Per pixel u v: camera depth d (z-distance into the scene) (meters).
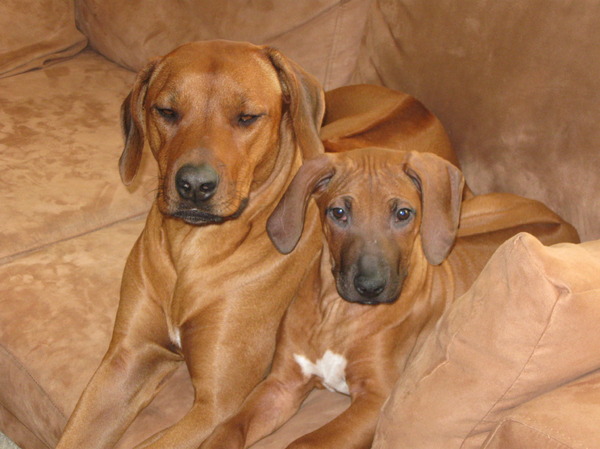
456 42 1.35
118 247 1.37
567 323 0.82
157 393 1.22
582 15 1.21
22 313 1.23
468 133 1.34
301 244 1.19
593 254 0.91
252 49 1.11
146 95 1.14
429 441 0.92
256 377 1.18
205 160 1.05
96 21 1.84
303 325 1.14
